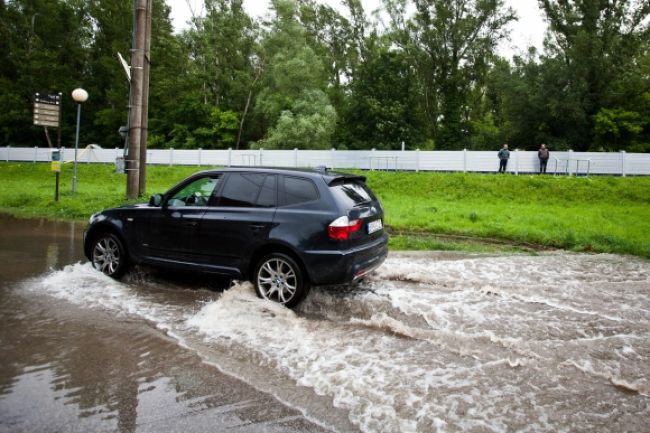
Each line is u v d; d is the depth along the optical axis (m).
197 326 4.57
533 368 3.77
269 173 5.62
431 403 3.17
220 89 50.62
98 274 6.39
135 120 13.76
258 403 3.16
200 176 6.00
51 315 4.80
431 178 24.77
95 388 3.31
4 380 3.39
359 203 5.52
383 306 5.25
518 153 26.05
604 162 25.05
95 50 56.31
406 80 42.69
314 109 39.34
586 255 8.86
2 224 11.52
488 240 10.94
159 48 50.06
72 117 53.53
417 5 44.44
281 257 5.22
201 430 2.83
